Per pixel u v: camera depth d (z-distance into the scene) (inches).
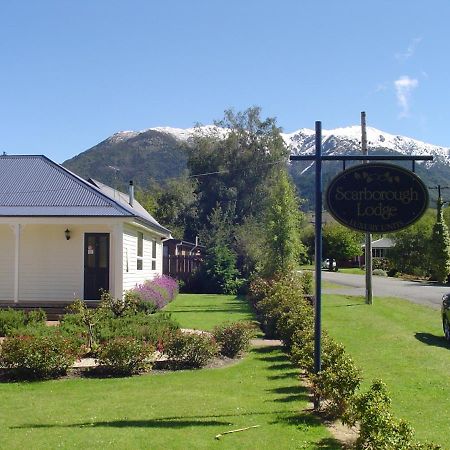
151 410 327.9
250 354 512.7
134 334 493.0
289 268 1013.8
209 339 470.3
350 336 590.2
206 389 382.6
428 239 1898.4
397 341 561.9
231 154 2427.4
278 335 584.1
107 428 291.9
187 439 274.4
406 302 949.8
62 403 345.1
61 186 794.2
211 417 313.3
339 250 2442.2
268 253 1115.9
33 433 282.8
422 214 303.9
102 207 751.1
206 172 2429.9
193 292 1389.0
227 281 1359.5
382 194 306.0
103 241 766.5
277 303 635.5
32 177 817.5
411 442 226.4
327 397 305.9
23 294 762.8
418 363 459.5
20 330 496.4
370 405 247.4
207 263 1389.0
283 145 2460.6
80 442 268.2
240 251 1519.4
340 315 752.3
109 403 344.8
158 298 847.7
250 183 2428.6
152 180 3826.3
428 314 777.6
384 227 305.1
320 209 330.0
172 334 471.8
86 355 475.2
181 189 2364.7
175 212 2315.5
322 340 394.3
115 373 429.1
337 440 274.2
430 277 1824.6
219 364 468.4
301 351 396.8
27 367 410.0
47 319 717.9
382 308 842.2
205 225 2188.7
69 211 740.0
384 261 2377.0
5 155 868.6
